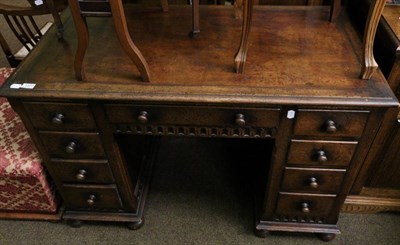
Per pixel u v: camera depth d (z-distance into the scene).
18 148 1.17
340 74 0.92
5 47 1.56
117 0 0.78
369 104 0.84
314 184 1.05
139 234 1.33
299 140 0.96
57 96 0.89
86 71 0.97
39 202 1.27
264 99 0.86
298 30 1.10
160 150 1.66
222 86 0.90
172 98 0.87
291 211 1.19
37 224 1.36
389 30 0.93
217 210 1.40
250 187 1.47
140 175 1.40
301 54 1.00
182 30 1.12
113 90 0.90
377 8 0.80
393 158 1.14
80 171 1.12
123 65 0.99
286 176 1.07
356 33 1.08
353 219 1.34
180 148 1.67
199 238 1.31
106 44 1.07
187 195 1.46
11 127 1.24
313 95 0.86
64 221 1.36
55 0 1.29
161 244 1.29
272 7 1.21
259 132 0.96
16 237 1.32
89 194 1.21
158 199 1.45
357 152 0.98
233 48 1.03
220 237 1.31
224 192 1.47
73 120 0.97
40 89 0.91
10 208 1.33
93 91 0.90
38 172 1.14
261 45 1.04
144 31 1.12
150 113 0.93
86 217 1.29
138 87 0.90
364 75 0.89
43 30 2.06
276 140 0.97
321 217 1.21
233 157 1.62
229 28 1.12
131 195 1.23
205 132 0.98
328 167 1.04
